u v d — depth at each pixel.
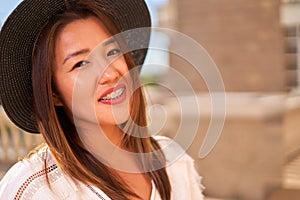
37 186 0.75
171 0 3.82
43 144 0.87
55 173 0.76
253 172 2.96
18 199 0.74
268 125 2.96
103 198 0.77
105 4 0.88
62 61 0.71
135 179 0.85
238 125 2.95
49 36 0.71
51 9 0.75
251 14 3.92
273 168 2.99
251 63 3.95
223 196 2.97
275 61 3.86
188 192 0.95
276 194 2.94
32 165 0.79
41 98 0.74
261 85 3.91
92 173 0.77
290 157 3.19
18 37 0.77
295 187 2.92
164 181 0.90
